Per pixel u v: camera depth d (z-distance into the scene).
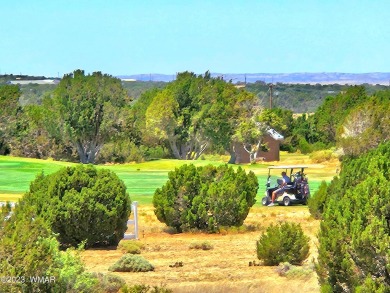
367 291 24.44
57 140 162.88
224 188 51.12
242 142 159.12
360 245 25.08
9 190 78.62
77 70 167.12
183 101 164.75
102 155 162.38
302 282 33.34
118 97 169.25
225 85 167.75
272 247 37.34
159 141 168.50
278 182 68.06
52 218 40.78
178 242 45.50
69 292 24.95
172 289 32.25
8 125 159.38
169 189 51.59
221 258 39.81
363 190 26.09
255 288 32.84
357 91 186.75
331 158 132.25
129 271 35.91
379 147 32.09
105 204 42.25
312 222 54.22
